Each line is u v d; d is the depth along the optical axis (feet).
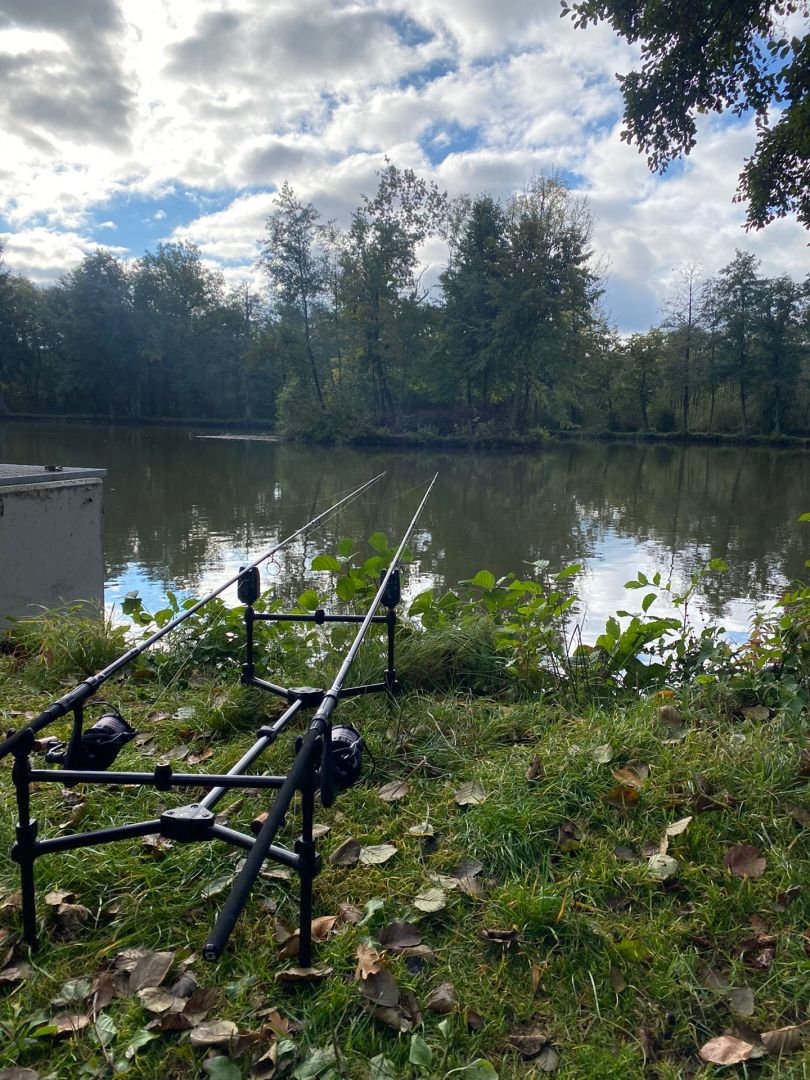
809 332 202.80
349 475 87.66
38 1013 5.49
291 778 4.91
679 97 24.82
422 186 154.81
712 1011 5.65
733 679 11.86
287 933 6.34
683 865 7.25
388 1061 5.10
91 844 5.90
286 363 164.66
